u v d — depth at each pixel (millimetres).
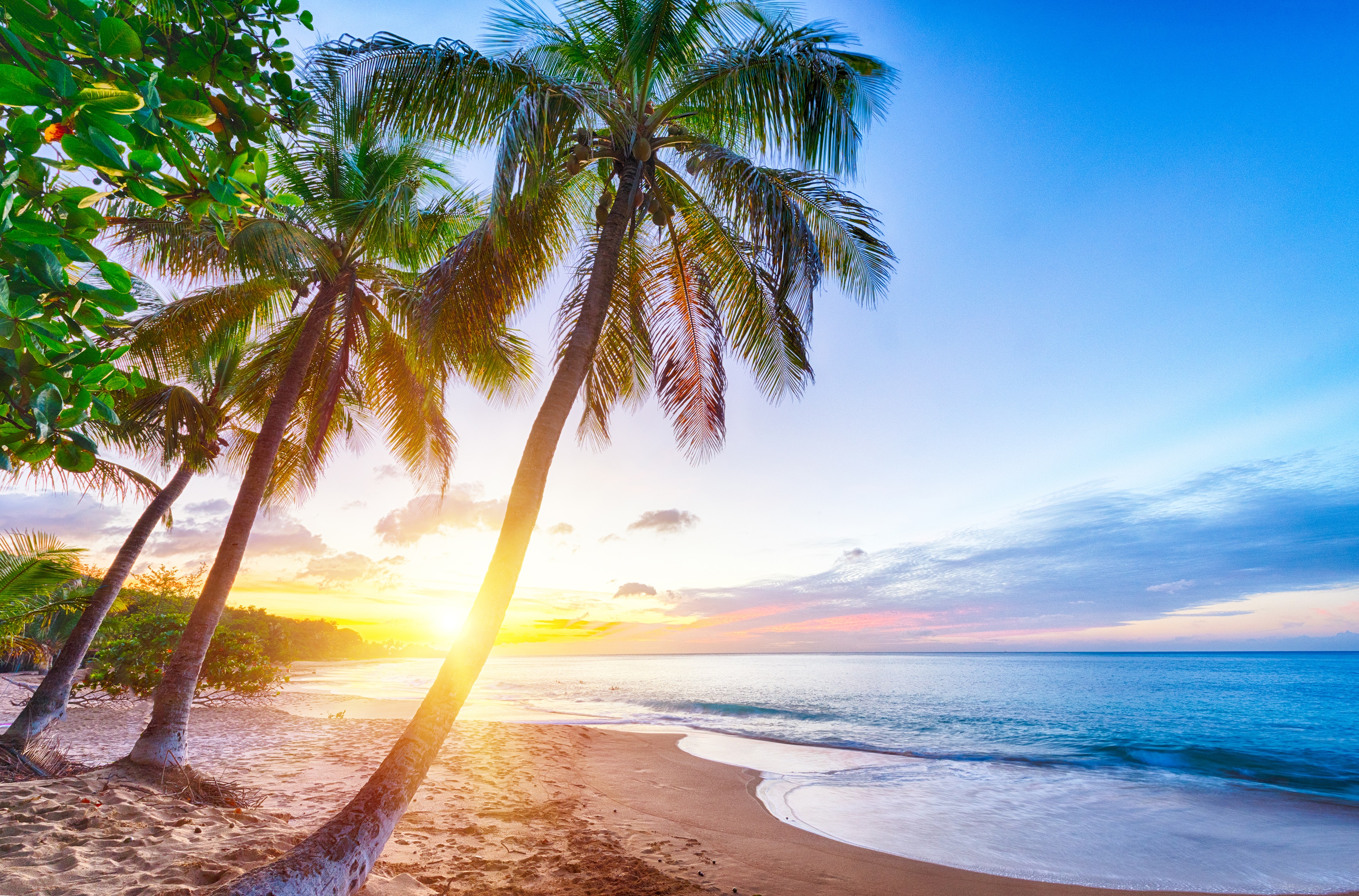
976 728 21203
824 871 6504
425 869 5391
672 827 7773
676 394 8969
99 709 14484
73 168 1852
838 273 7840
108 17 1812
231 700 16641
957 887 6270
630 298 8250
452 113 6152
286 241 8648
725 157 6586
